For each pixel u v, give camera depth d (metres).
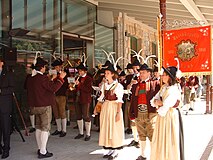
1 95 5.88
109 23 13.50
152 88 5.52
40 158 5.95
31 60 9.29
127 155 6.15
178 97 4.77
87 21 11.98
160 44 6.16
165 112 4.66
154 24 17.34
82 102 7.47
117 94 5.90
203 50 7.70
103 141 5.95
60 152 6.39
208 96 12.28
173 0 10.29
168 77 4.79
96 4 12.51
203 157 6.09
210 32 7.65
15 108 8.49
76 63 10.61
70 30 11.00
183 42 7.74
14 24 8.91
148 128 5.59
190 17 13.12
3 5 8.65
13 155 6.16
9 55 8.18
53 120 9.51
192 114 12.12
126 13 13.94
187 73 7.81
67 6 10.88
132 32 15.18
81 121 7.70
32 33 9.41
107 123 5.91
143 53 16.86
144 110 5.59
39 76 5.91
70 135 8.02
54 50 10.20
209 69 7.62
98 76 9.29
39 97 5.88
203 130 8.83
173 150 4.71
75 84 7.58
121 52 13.84
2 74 5.91
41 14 9.76
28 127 8.97
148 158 5.91
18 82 8.79
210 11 11.84
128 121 8.06
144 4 11.53
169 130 4.71
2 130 6.01
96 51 12.45
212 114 12.10
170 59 7.79
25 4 9.23
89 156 6.11
